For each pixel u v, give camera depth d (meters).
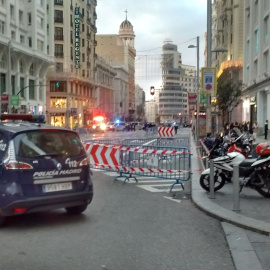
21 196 6.25
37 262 4.88
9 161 6.26
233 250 5.35
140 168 11.37
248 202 8.40
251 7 45.16
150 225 6.78
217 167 9.39
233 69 56.59
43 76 61.19
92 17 88.12
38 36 57.50
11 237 5.97
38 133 6.70
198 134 28.11
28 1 55.44
